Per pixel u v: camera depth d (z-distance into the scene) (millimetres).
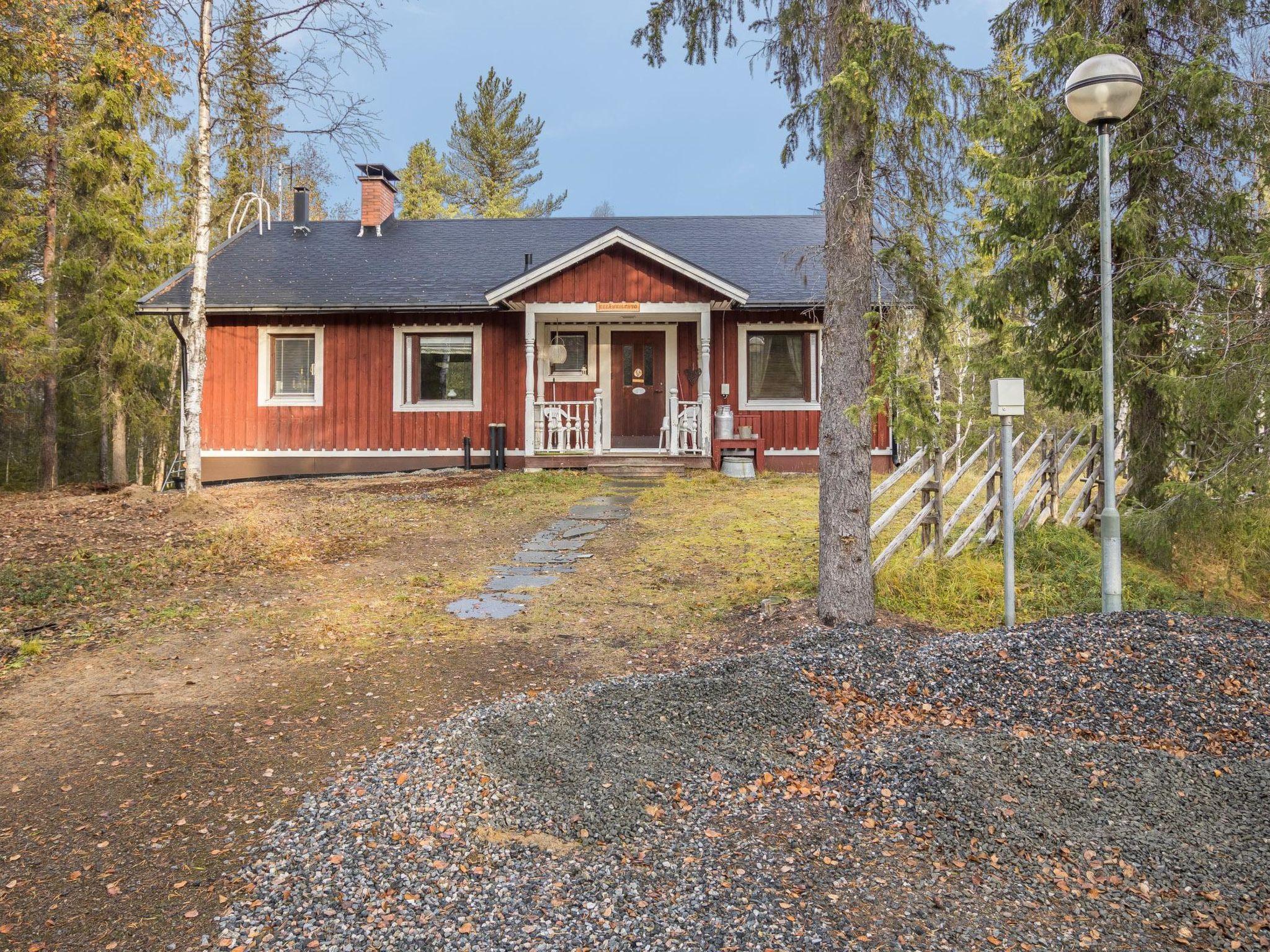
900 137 5871
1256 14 9133
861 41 5719
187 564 8586
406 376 16125
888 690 4789
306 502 12219
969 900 2898
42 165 21438
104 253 20797
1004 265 9938
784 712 4520
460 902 2865
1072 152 9523
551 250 17953
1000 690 4727
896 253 6047
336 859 3139
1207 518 8539
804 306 15141
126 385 21359
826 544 6293
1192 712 4375
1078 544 8750
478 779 3756
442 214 38438
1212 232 9102
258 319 15891
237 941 2705
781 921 2744
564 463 14914
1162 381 8438
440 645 6195
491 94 39344
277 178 30516
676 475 14312
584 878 3008
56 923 2857
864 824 3438
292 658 5879
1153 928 2742
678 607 7164
